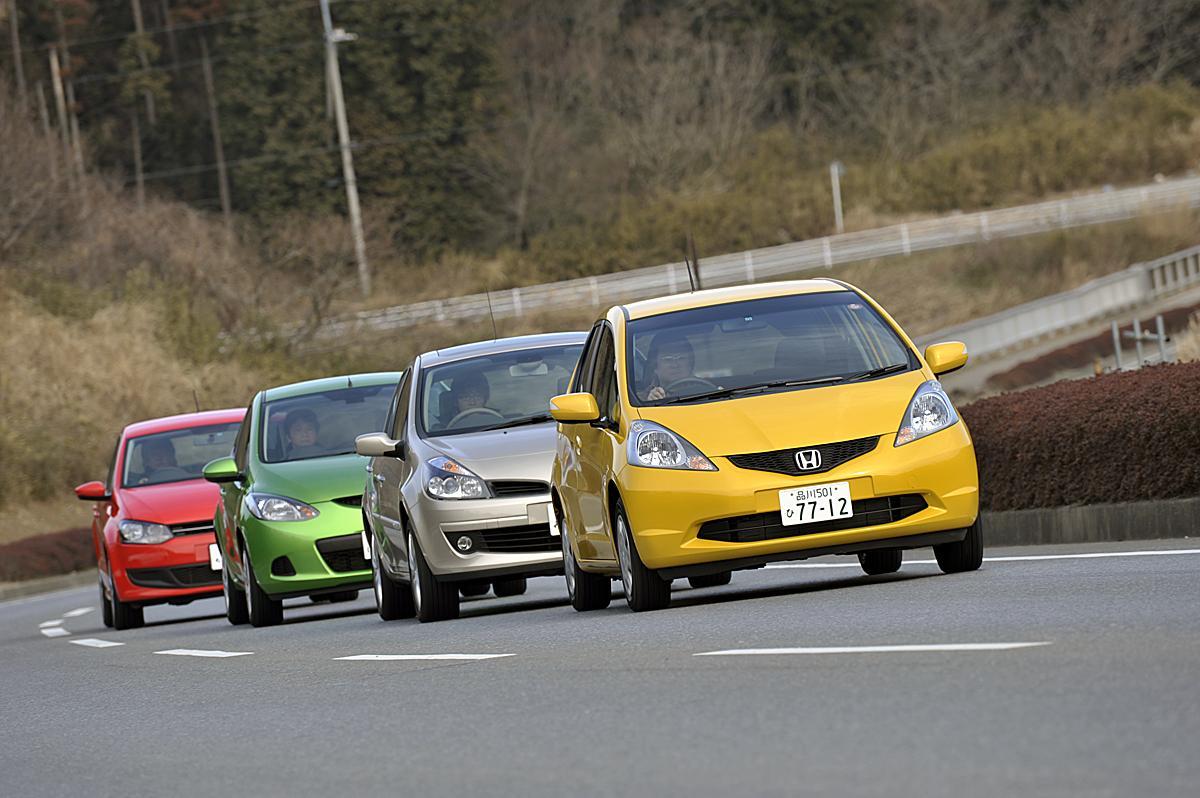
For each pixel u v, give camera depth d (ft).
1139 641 93.97
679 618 135.13
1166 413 173.47
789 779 69.62
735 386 145.69
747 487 136.87
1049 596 120.78
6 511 554.46
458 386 188.03
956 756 69.72
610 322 156.87
